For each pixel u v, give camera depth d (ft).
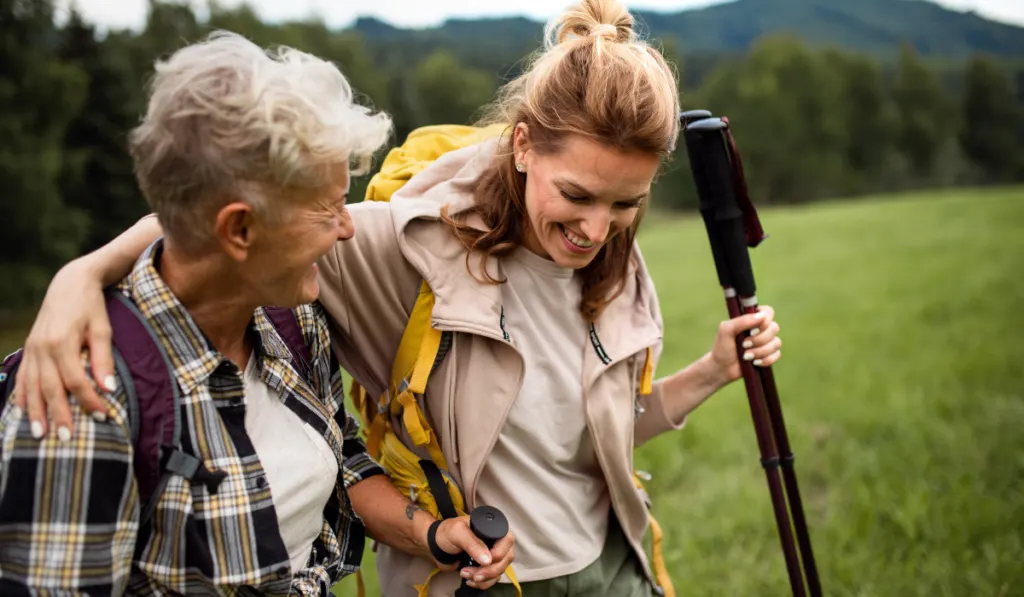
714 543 11.58
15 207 72.79
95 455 3.70
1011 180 268.62
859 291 35.96
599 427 5.79
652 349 6.15
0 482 3.73
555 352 5.76
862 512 11.79
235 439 4.18
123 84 89.81
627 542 6.29
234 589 4.14
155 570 3.99
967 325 25.57
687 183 177.58
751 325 6.18
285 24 168.04
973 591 9.83
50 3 81.71
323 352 5.08
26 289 73.05
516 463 5.67
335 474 4.75
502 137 5.47
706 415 17.04
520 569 5.72
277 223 3.87
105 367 3.79
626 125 4.66
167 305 4.02
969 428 14.98
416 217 5.45
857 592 10.03
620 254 5.81
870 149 253.03
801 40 249.14
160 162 3.74
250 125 3.64
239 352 4.48
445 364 5.49
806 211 103.09
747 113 231.50
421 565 5.77
